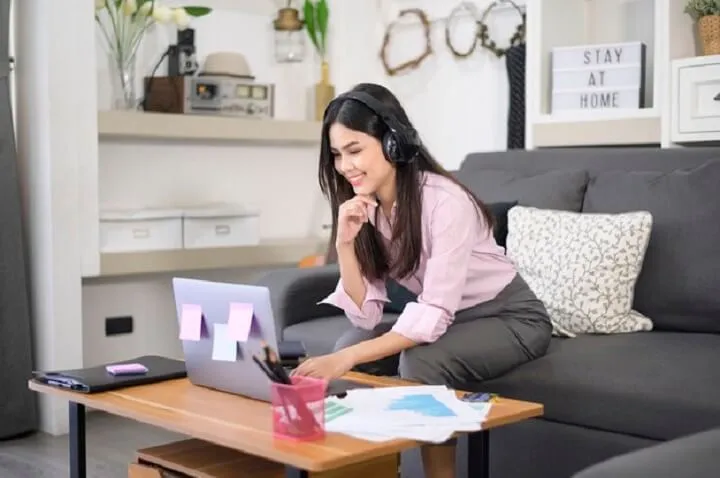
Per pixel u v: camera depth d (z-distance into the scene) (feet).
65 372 6.71
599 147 11.40
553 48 11.48
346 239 7.10
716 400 6.59
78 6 11.23
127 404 5.93
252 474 5.59
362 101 6.72
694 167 9.18
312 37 14.01
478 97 13.51
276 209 14.38
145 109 12.64
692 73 10.16
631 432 7.00
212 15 13.39
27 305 11.14
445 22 13.85
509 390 7.55
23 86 11.39
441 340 7.09
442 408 5.58
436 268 6.89
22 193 11.50
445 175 7.22
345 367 6.34
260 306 5.90
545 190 9.71
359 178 6.81
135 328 13.01
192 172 13.35
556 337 8.55
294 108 14.43
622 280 8.57
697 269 8.48
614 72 11.03
